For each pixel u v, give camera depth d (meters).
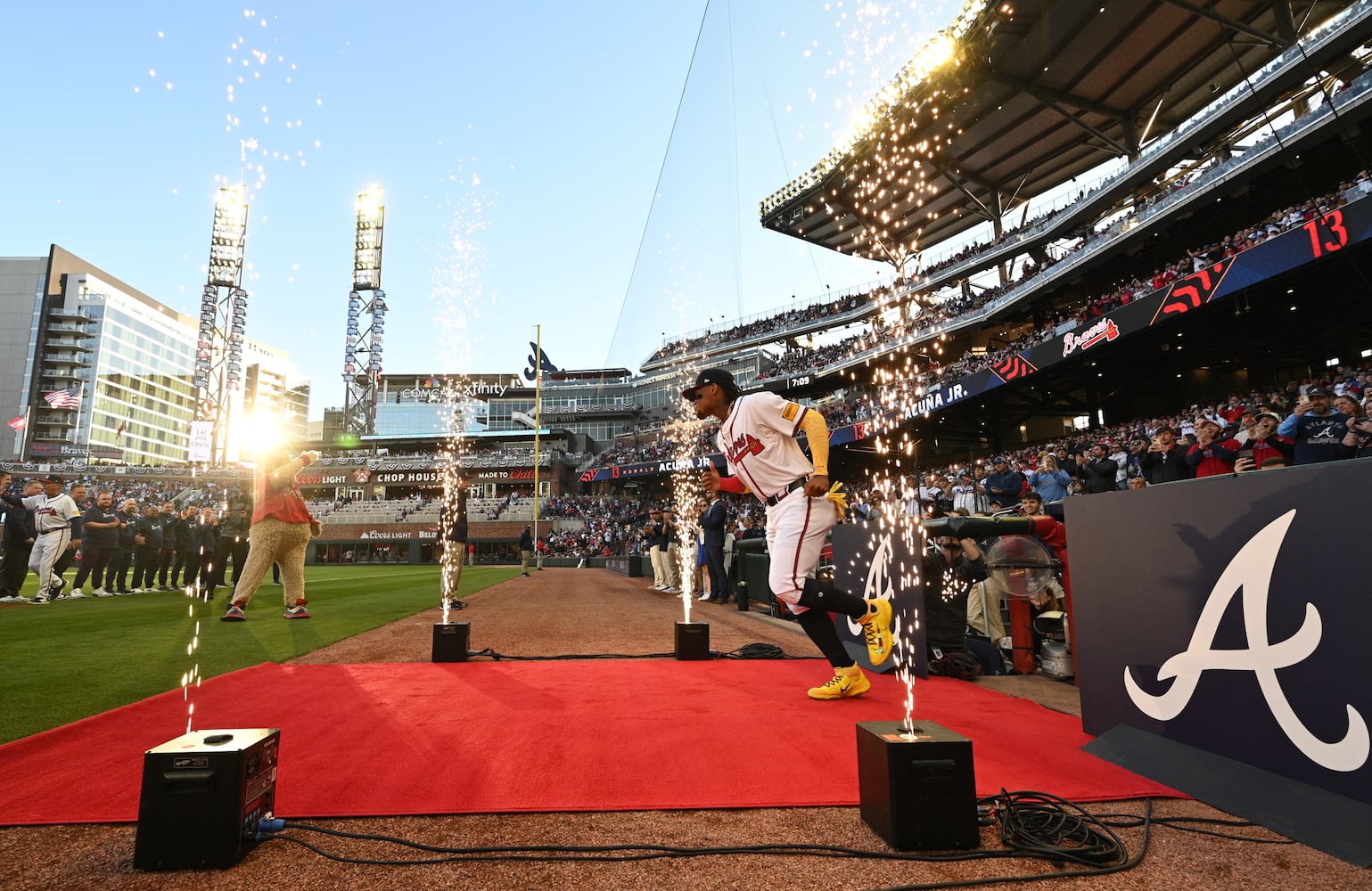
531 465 46.69
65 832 1.70
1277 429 6.47
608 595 11.41
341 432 56.22
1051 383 24.09
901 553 4.03
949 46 20.23
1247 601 2.02
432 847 1.59
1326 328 17.86
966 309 28.72
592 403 55.91
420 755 2.30
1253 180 17.97
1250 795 1.88
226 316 55.41
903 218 30.77
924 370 31.45
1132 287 21.31
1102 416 26.17
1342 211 12.09
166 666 4.04
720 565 9.93
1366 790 1.66
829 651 3.25
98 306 94.19
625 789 1.98
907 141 24.34
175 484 51.09
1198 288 14.82
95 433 91.88
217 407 54.47
